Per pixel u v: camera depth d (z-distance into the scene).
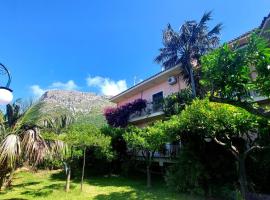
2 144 7.14
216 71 4.43
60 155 9.03
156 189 13.71
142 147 14.70
